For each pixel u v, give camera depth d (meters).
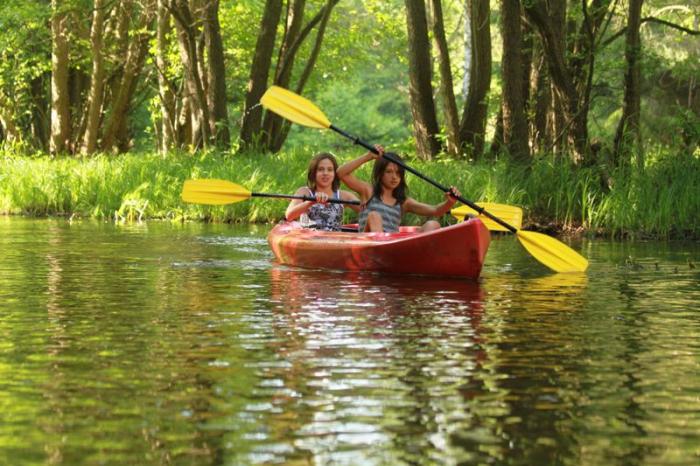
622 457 4.15
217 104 24.27
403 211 11.16
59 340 6.41
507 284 9.44
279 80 24.67
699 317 7.45
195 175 20.34
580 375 5.51
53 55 30.48
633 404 4.92
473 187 17.31
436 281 9.58
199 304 7.96
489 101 21.30
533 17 17.75
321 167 11.69
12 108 34.12
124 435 4.40
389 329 6.86
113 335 6.59
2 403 4.89
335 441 4.33
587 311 7.73
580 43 20.36
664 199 15.62
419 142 22.34
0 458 4.10
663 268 10.91
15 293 8.55
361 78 54.91
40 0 29.89
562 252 10.30
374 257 10.14
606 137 20.47
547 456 4.16
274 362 5.77
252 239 14.37
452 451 4.21
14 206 21.64
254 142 23.97
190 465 4.03
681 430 4.51
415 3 21.95
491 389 5.20
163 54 30.06
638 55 18.16
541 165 17.70
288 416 4.68
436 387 5.22
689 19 29.94
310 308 7.78
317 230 10.99
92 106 29.92
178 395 5.04
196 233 15.54
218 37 24.17
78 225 17.41
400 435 4.41
